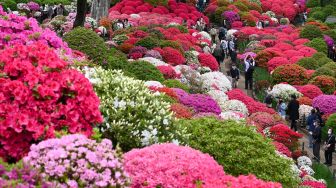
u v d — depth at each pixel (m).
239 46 43.81
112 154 7.22
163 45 29.97
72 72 8.33
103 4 37.84
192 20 47.38
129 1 47.69
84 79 8.42
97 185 6.85
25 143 7.88
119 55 21.72
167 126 10.38
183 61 28.78
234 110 23.50
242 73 35.12
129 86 10.68
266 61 37.19
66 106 8.13
